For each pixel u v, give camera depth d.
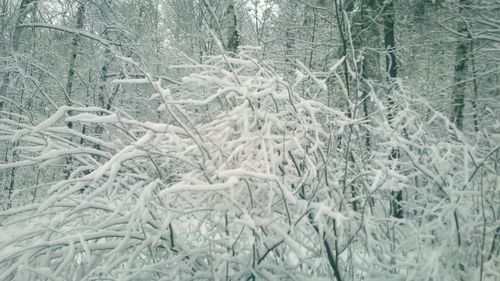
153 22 12.98
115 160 3.18
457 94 9.77
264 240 3.23
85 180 3.18
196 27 12.03
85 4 9.57
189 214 3.42
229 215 3.31
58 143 3.82
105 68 10.77
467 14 10.16
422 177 4.29
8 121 3.31
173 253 3.46
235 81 3.57
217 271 3.32
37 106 8.74
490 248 3.66
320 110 3.59
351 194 3.92
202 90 4.11
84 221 3.67
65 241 3.13
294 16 11.00
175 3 13.66
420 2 11.08
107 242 3.34
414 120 4.39
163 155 3.32
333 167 3.97
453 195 3.59
